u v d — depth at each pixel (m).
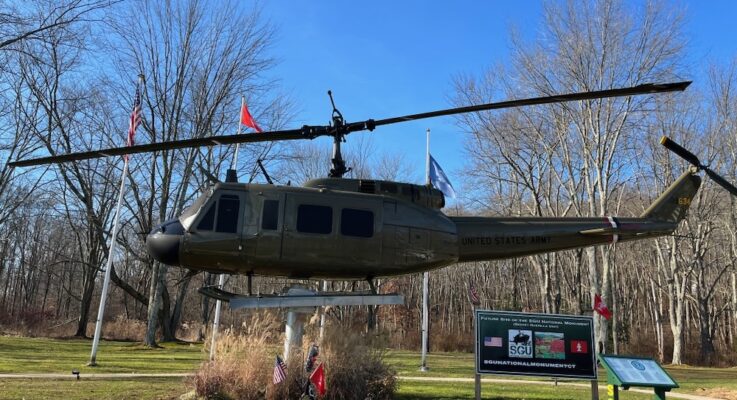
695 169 11.80
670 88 6.88
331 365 11.45
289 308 11.44
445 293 69.56
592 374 10.26
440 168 22.97
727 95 37.75
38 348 24.56
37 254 58.25
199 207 9.41
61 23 16.89
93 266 35.72
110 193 38.50
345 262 9.40
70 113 31.77
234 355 11.80
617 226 11.58
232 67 33.22
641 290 62.19
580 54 28.95
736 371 31.84
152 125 32.25
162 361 20.73
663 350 47.66
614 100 29.08
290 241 9.21
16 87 30.08
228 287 49.78
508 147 33.62
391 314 61.59
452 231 10.38
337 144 9.45
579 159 32.78
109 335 43.47
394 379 12.48
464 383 16.22
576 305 34.50
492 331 10.23
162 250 9.29
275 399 10.97
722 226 42.22
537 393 14.55
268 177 10.09
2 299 58.31
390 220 9.70
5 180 33.69
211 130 33.56
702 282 46.09
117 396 11.30
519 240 11.01
